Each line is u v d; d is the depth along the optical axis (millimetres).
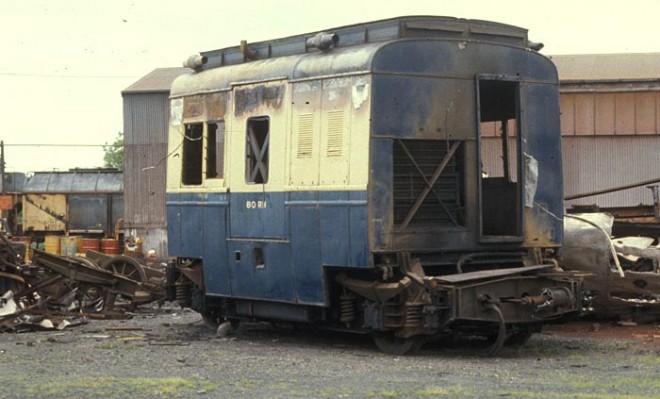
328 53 15906
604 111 35250
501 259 15875
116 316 21156
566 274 15047
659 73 35531
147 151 48188
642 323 18641
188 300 19703
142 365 13453
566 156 35594
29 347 16109
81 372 12789
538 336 17234
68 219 55906
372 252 14695
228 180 17672
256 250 17047
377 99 14758
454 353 15078
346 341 17094
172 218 19172
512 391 10812
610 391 10852
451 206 15578
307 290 16000
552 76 16344
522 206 15930
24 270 20438
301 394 10680
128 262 23000
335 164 15281
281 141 16422
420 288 14570
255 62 17547
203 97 18422
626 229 20234
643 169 34969
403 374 12391
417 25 15273
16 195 56281
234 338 17656
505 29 16125
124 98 48250
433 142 15352
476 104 15562
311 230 15758
